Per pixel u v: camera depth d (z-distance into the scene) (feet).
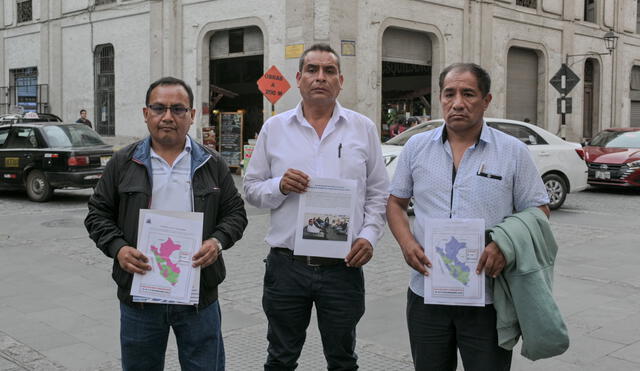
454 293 8.79
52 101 75.77
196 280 8.93
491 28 64.69
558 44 74.18
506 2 66.39
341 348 10.61
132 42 65.41
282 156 10.42
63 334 15.70
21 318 16.92
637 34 88.63
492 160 9.03
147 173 9.24
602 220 34.24
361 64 53.47
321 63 10.18
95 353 14.46
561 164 37.50
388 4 55.06
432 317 9.30
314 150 10.32
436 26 59.36
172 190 9.31
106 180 9.38
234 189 10.01
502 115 67.31
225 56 59.16
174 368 13.60
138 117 65.82
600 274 21.70
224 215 9.86
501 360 9.12
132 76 65.87
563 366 13.56
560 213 36.99
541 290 8.51
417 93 64.28
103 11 68.28
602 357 14.06
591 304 18.10
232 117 59.16
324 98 10.20
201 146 9.68
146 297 8.82
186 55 60.90
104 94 69.92
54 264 23.12
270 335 10.80
